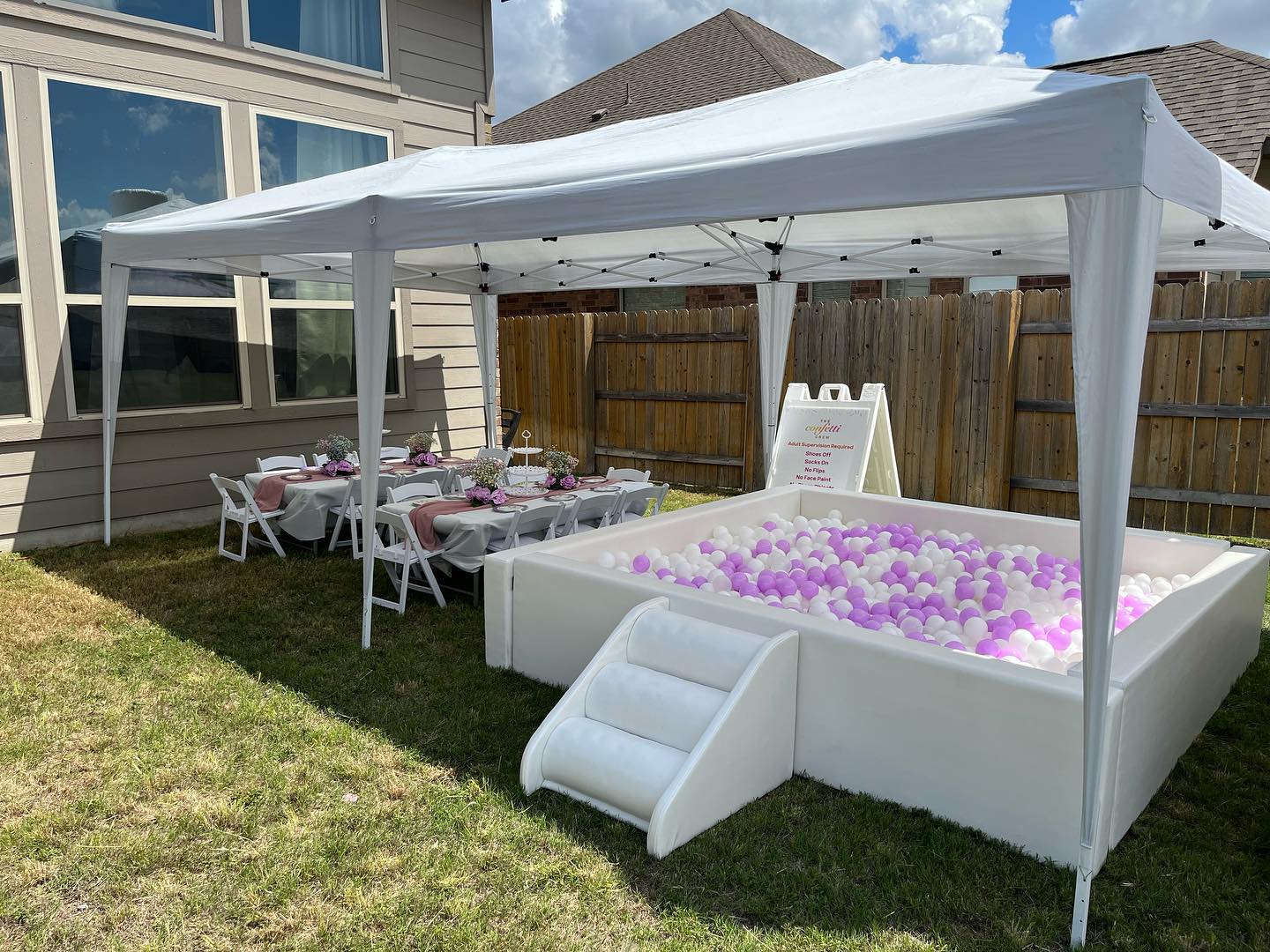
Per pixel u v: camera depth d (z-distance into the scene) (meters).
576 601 3.86
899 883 2.59
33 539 6.54
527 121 16.47
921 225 5.30
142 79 6.81
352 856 2.67
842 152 2.71
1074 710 2.61
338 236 4.36
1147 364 7.03
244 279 7.58
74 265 6.59
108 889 2.52
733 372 9.38
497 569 4.12
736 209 2.95
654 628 3.33
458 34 8.95
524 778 3.04
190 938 2.33
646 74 15.33
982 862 2.69
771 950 2.30
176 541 6.83
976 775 2.85
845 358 8.67
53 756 3.27
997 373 7.70
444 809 2.93
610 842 2.78
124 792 3.02
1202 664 3.48
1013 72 3.47
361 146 8.27
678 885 2.57
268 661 4.26
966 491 8.01
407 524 5.05
